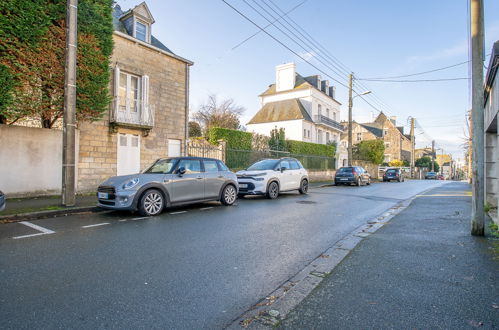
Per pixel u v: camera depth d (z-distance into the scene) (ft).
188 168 27.76
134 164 43.88
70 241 16.44
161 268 12.65
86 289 10.47
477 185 18.03
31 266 12.56
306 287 10.81
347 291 10.44
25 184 31.35
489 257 13.91
